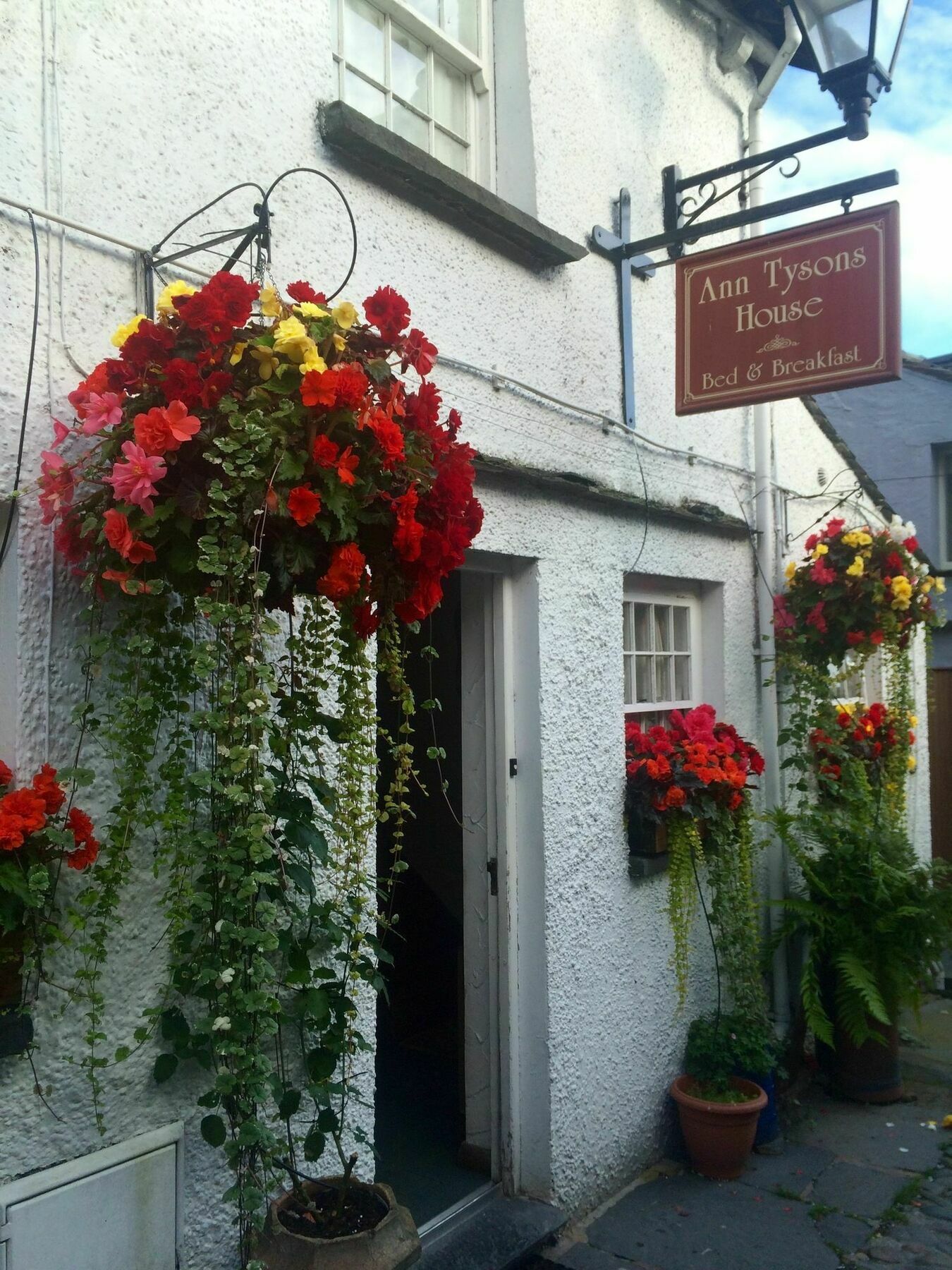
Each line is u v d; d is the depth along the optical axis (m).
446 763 5.46
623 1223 3.95
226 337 2.04
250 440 1.97
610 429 4.50
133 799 2.24
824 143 4.34
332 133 3.07
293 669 2.44
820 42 4.16
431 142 4.03
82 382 2.22
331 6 3.55
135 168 2.55
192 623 2.54
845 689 7.18
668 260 4.62
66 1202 2.26
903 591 5.46
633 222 4.74
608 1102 4.20
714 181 5.04
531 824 3.97
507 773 3.99
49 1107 2.24
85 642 2.29
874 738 6.11
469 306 3.68
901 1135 4.83
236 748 2.03
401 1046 5.36
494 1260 3.46
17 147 2.30
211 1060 2.40
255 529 2.01
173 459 1.98
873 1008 4.75
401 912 5.57
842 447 6.86
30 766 2.26
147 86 2.59
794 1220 3.98
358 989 2.99
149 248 2.57
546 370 4.10
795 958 5.62
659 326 4.95
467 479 2.27
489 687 4.06
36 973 2.20
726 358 4.33
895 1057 5.31
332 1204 2.54
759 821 5.44
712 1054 4.55
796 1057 5.53
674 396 5.05
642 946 4.50
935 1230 3.91
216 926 2.22
